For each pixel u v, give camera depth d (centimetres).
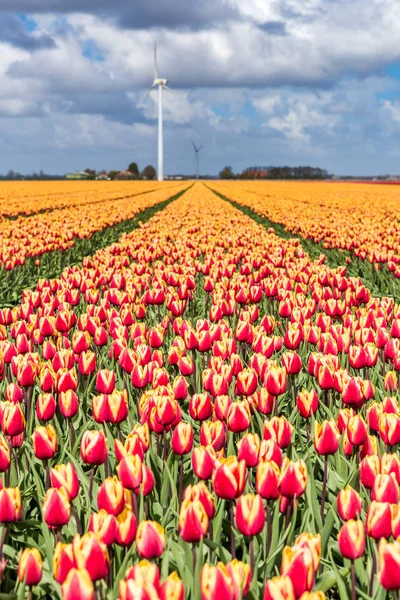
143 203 1639
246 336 272
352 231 830
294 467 155
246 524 146
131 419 221
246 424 180
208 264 464
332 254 736
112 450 203
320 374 216
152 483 166
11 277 571
